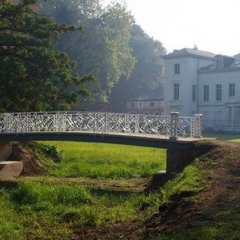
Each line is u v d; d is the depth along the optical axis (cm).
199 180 1359
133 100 8219
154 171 2406
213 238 805
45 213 1512
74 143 4019
